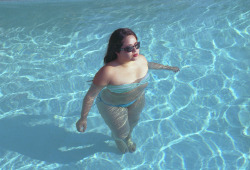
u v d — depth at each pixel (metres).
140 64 2.71
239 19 5.48
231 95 3.96
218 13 5.73
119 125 2.94
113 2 6.54
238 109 3.74
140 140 3.45
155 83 4.23
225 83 4.15
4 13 6.16
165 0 6.46
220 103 3.85
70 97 4.07
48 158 3.29
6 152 3.36
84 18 5.90
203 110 3.78
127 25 5.57
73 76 4.42
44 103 3.99
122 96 2.72
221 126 3.54
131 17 5.85
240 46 4.81
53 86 4.25
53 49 5.02
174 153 3.28
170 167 3.13
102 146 3.41
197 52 4.76
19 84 4.30
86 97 2.70
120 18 5.83
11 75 4.48
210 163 3.14
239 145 3.30
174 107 3.85
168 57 4.68
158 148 3.34
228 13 5.70
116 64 2.57
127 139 3.29
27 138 3.53
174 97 3.99
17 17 6.02
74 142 3.47
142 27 5.48
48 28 5.62
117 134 3.03
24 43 5.21
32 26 5.70
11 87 4.25
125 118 2.95
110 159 3.25
